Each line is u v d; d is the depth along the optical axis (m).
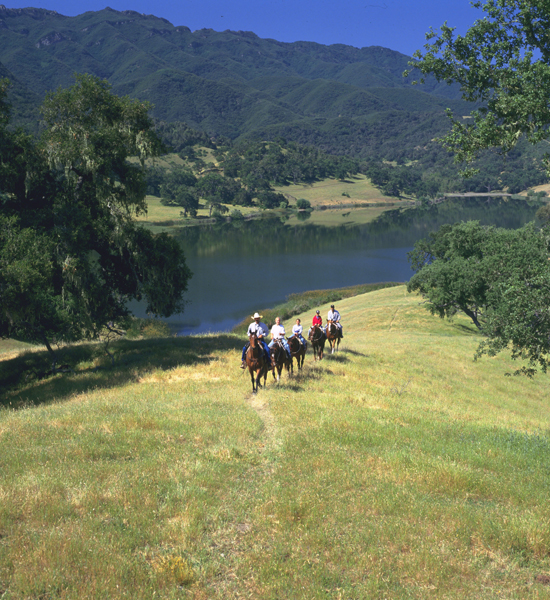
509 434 13.02
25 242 21.34
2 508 6.99
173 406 14.66
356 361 25.73
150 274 27.77
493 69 15.81
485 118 15.81
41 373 25.03
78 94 25.91
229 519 7.44
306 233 163.75
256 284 90.56
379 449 10.75
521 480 9.20
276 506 7.69
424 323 54.72
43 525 6.80
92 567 5.75
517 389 27.39
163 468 9.07
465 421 15.43
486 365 31.05
